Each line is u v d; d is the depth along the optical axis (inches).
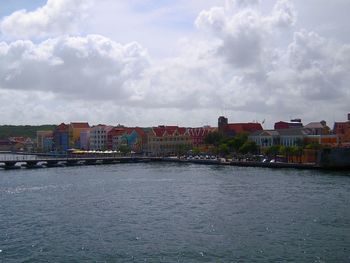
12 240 2581.2
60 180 5782.5
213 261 2164.1
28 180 5797.2
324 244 2404.0
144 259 2209.6
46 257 2258.9
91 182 5521.7
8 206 3690.9
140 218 3154.5
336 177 5703.7
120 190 4699.8
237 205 3597.4
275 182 5167.3
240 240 2509.8
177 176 6240.2
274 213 3223.4
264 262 2133.4
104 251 2347.4
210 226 2854.3
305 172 6555.1
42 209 3545.8
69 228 2864.2
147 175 6466.5
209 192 4421.8
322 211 3257.9
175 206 3627.0
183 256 2245.3
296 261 2142.0
